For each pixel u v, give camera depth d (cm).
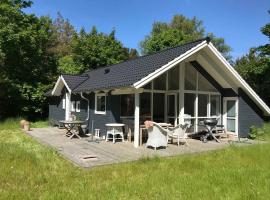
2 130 1936
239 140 1549
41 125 2336
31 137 1608
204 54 1533
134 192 662
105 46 3703
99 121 1608
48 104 2764
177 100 1545
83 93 1786
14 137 1598
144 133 1493
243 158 1003
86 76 2108
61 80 2084
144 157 1005
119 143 1381
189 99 1597
